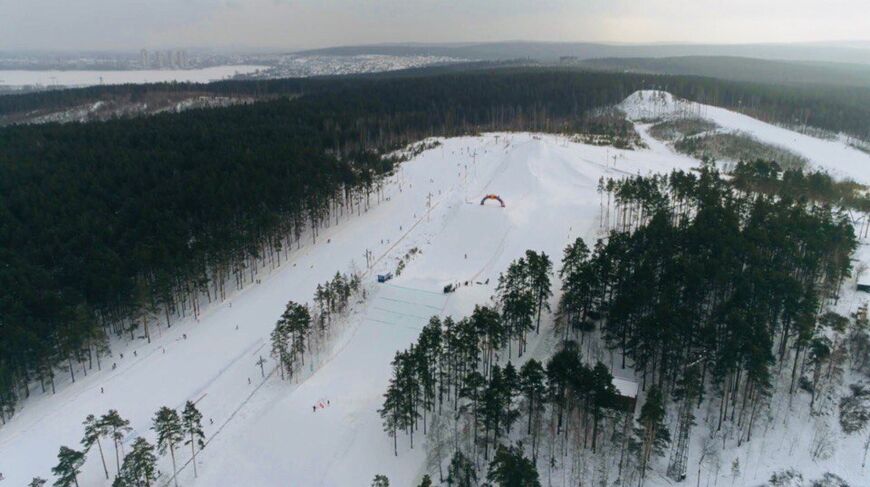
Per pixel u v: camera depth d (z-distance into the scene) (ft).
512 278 307.99
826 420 237.04
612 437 228.43
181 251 378.94
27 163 494.18
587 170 618.85
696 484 212.64
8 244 372.79
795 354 267.59
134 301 342.64
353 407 274.77
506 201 543.80
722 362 231.50
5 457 259.80
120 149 554.87
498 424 242.17
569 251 323.16
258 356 330.75
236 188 450.30
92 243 374.84
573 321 306.96
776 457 222.07
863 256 347.97
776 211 347.15
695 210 432.25
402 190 608.60
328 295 349.00
